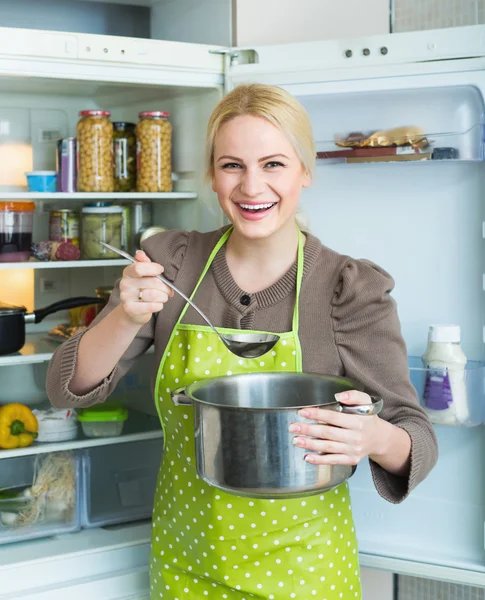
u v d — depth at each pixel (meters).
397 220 1.87
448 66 1.72
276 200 1.36
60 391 1.42
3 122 2.06
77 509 1.96
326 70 1.81
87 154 1.97
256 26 2.00
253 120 1.34
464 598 2.17
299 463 1.18
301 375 1.38
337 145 1.83
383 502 1.93
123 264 2.06
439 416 1.74
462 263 1.82
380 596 2.28
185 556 1.54
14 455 1.88
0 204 1.89
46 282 2.18
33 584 1.81
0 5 1.98
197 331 1.47
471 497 1.86
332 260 1.48
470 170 1.79
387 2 2.13
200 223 2.03
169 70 1.86
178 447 1.52
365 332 1.42
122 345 1.38
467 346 1.83
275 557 1.44
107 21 2.11
